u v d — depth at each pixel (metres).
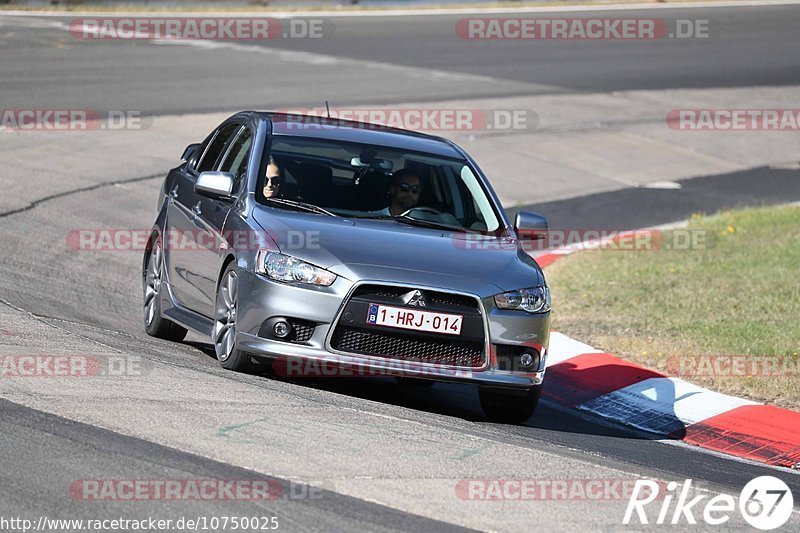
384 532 17.25
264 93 80.19
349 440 21.66
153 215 50.03
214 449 20.17
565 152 74.44
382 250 25.92
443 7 140.38
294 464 19.86
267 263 25.41
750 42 128.12
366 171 28.97
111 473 18.52
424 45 111.06
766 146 82.44
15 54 87.88
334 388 28.12
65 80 78.56
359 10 134.50
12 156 56.34
